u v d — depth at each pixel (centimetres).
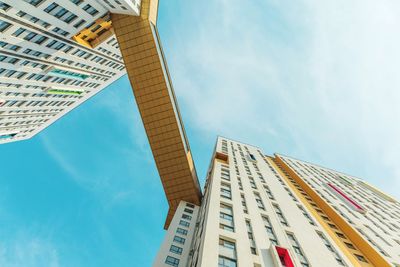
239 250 2467
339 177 8056
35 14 3462
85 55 5444
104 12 4294
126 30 4619
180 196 6019
